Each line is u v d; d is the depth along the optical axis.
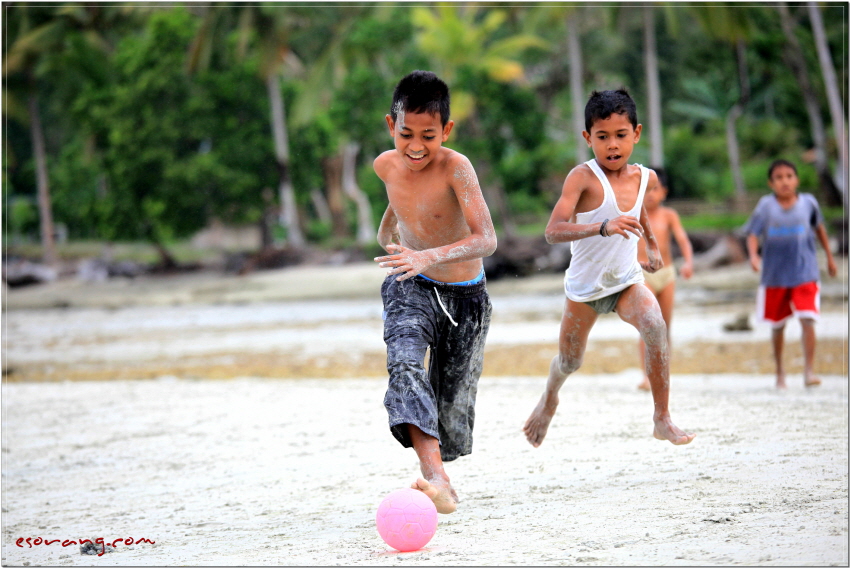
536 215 177.25
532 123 126.62
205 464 24.81
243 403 35.53
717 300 81.25
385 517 14.59
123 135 142.25
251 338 70.94
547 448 23.30
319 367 51.22
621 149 17.84
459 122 130.62
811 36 137.62
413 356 16.03
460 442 17.88
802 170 156.62
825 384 34.88
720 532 14.05
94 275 153.25
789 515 14.85
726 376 38.84
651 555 12.92
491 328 68.25
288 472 22.94
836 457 19.50
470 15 129.38
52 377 52.09
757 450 20.80
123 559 15.69
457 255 15.92
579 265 18.53
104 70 147.00
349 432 27.78
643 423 25.94
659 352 17.81
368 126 133.00
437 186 16.80
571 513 16.33
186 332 79.50
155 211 141.38
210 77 140.88
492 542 14.61
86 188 187.38
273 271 139.00
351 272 127.88
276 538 16.53
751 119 181.75
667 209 34.91
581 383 38.31
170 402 37.19
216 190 143.75
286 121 147.62
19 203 198.25
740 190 154.38
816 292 33.38
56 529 18.98
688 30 158.25
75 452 27.97
